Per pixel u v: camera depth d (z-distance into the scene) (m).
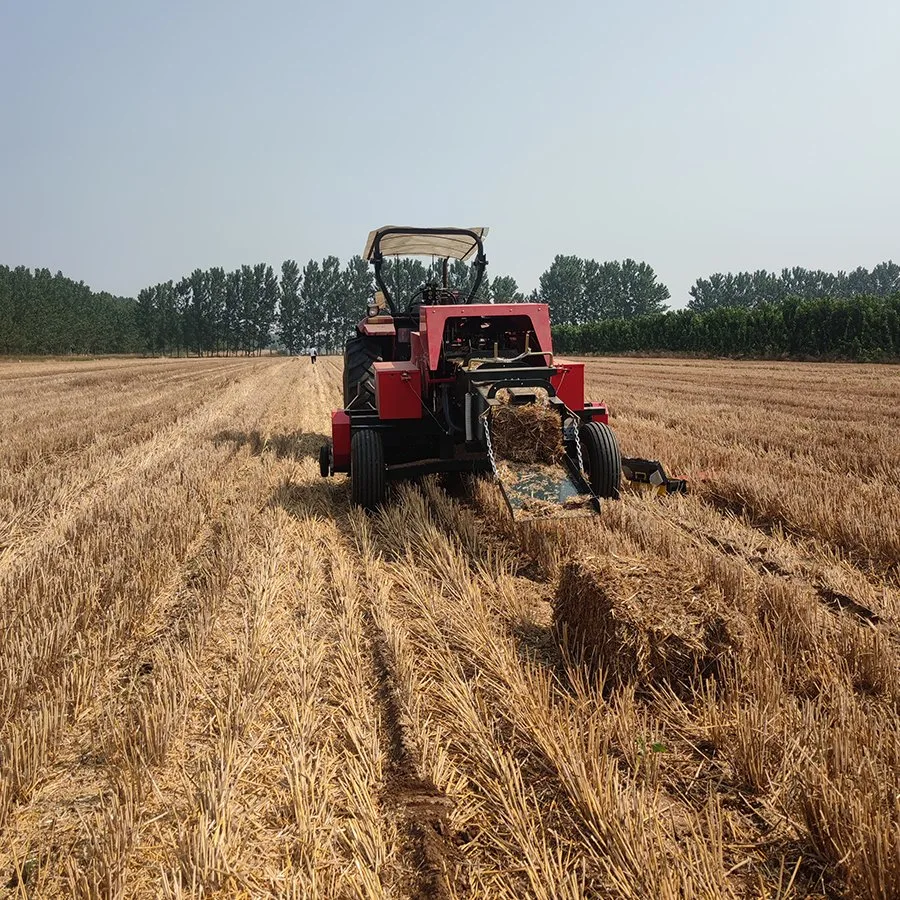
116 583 4.76
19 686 3.48
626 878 2.28
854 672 3.58
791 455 9.32
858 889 2.26
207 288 89.12
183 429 13.20
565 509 5.15
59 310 71.75
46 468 9.31
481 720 3.24
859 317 31.97
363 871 2.32
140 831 2.61
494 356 6.64
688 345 43.84
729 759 2.95
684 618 3.50
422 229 8.05
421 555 5.46
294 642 4.02
